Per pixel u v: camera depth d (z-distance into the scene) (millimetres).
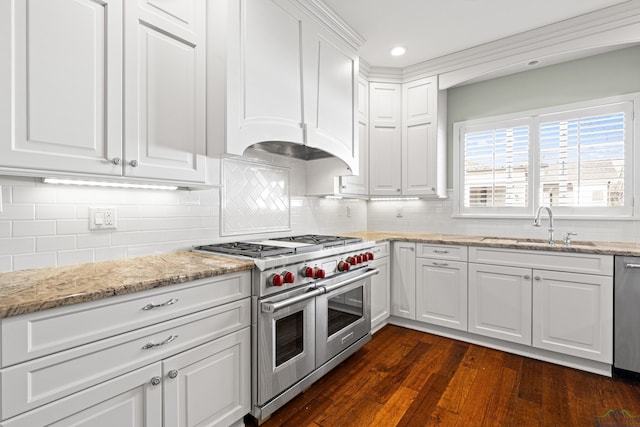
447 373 2174
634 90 2518
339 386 2016
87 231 1551
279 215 2621
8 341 875
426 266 2848
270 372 1646
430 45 2826
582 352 2182
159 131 1477
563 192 2789
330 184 2748
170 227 1884
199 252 1914
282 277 1687
